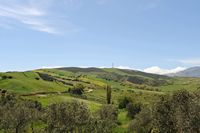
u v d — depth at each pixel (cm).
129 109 13300
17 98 15738
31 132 10525
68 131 8156
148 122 9031
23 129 10375
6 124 10256
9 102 12875
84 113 8394
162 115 6188
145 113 9169
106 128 9462
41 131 8669
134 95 16275
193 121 5431
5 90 19175
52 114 7981
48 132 7931
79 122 8206
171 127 6031
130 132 9825
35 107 13300
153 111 6525
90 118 8681
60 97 19025
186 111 5631
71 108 8256
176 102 6066
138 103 13288
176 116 5822
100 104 17550
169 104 6203
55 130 7850
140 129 9281
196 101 5606
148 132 8975
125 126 11819
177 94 6116
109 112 11319
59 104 8150
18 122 10206
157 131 6309
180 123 5588
